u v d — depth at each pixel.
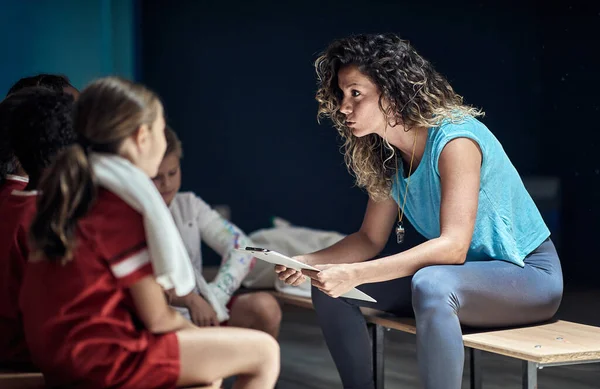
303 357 4.54
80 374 2.03
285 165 8.61
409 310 3.05
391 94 2.87
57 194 2.01
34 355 2.11
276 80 8.55
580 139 8.52
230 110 8.49
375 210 3.30
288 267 2.89
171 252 2.01
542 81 8.93
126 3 7.38
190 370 2.09
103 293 2.03
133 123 2.08
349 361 3.17
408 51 2.94
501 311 2.70
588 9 8.39
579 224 8.47
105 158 2.06
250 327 3.60
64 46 6.24
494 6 8.86
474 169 2.77
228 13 8.45
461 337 2.52
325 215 8.68
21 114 2.42
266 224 8.58
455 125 2.84
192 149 8.47
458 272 2.64
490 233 2.85
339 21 8.61
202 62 8.43
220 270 3.72
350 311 3.14
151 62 8.34
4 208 2.50
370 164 3.18
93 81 2.15
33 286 2.07
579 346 2.45
